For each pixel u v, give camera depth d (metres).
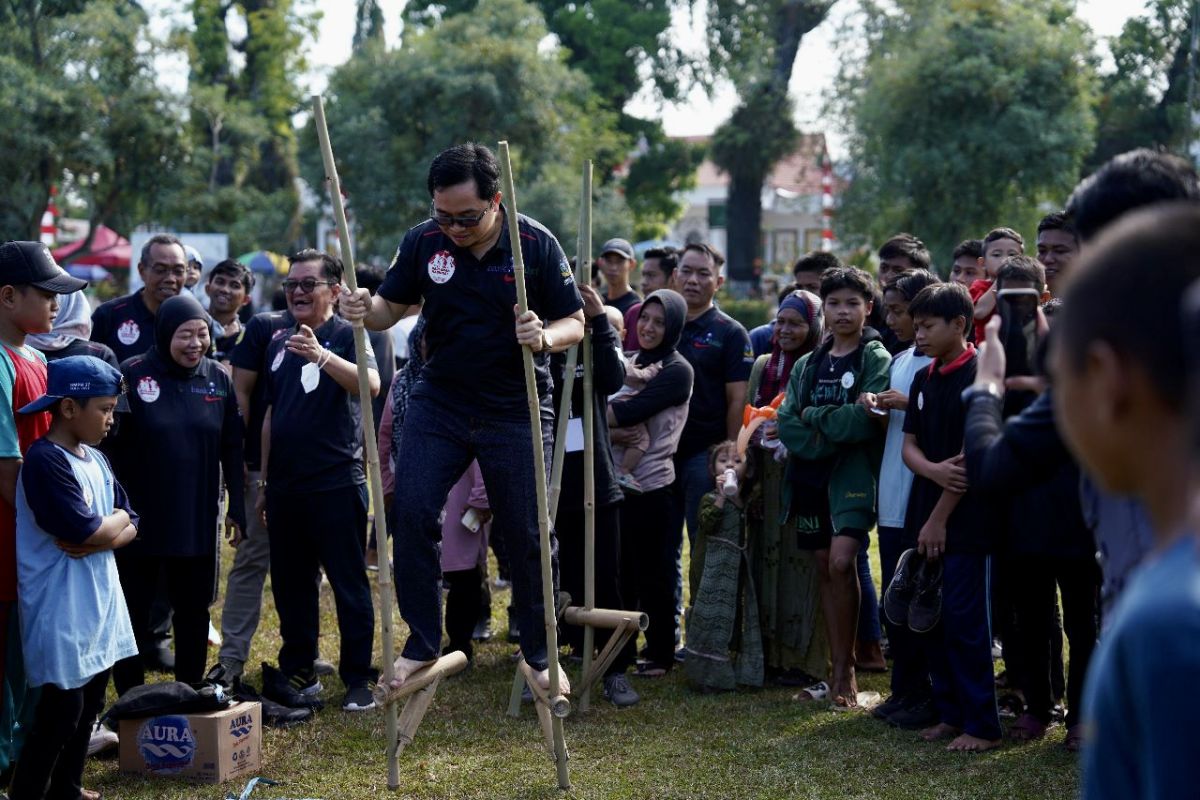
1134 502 2.08
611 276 7.70
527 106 29.73
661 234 39.50
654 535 6.23
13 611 4.29
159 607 6.38
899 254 6.86
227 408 5.59
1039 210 27.28
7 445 4.15
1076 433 1.43
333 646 6.79
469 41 30.17
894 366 5.61
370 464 4.22
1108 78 30.16
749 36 35.25
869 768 4.78
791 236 50.44
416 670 4.40
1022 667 5.24
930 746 5.04
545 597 4.32
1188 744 1.20
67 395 4.17
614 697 5.77
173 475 5.31
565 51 31.67
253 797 4.55
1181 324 1.32
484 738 5.25
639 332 6.20
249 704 4.95
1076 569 4.81
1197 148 24.03
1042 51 25.36
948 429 4.94
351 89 30.12
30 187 27.41
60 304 5.50
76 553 4.12
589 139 31.31
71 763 4.28
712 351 6.74
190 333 5.34
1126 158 2.59
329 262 5.78
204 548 5.41
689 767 4.83
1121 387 1.36
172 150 29.86
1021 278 4.62
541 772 4.79
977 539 4.89
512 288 4.27
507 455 4.39
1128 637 1.28
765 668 6.17
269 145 37.62
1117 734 1.31
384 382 7.63
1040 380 2.64
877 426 5.48
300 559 5.75
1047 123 25.12
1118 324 1.36
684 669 6.46
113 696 5.73
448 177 4.05
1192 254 1.34
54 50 27.78
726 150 33.72
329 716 5.56
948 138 25.69
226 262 7.83
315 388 5.60
